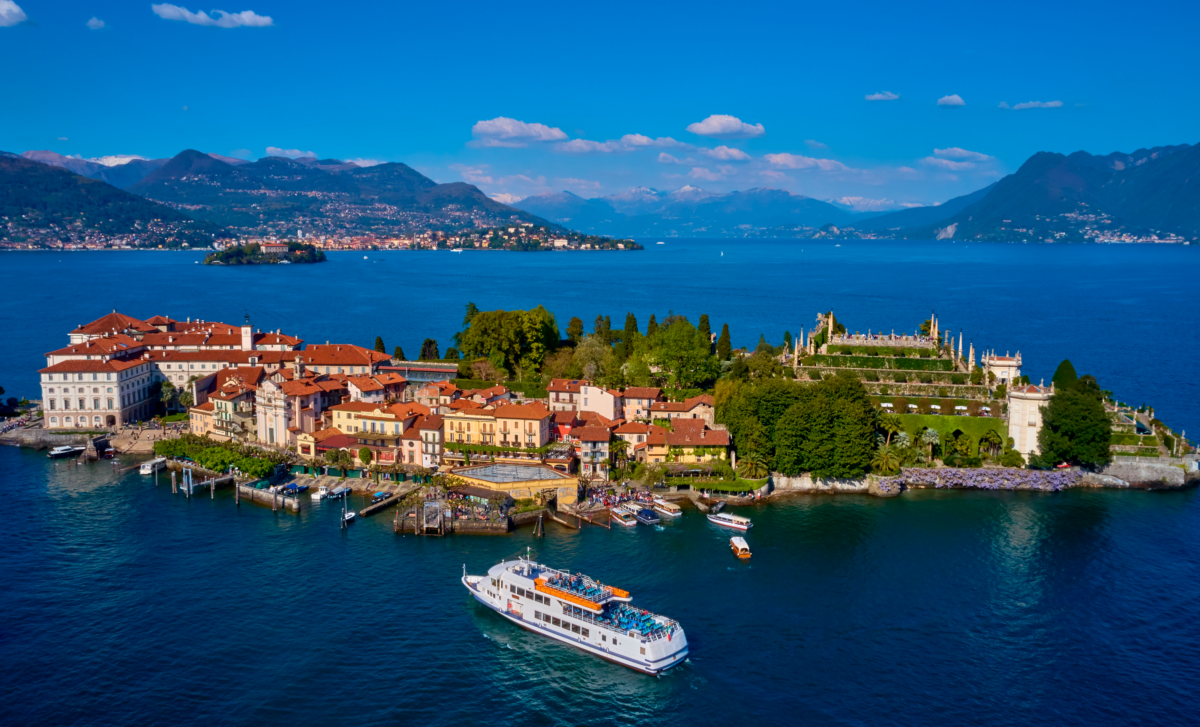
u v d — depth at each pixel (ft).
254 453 574.97
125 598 386.11
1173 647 344.69
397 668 334.24
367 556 438.40
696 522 489.67
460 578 414.21
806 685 320.91
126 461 605.73
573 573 411.54
